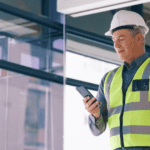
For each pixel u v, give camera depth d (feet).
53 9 16.88
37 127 57.00
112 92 8.76
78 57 18.56
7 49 29.17
